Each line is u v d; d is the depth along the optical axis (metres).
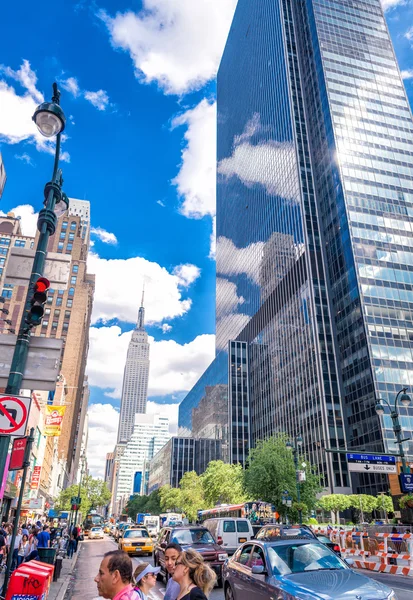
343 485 71.81
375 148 95.44
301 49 116.31
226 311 143.88
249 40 150.12
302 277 93.56
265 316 111.00
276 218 111.19
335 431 76.25
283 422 93.44
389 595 6.32
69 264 9.68
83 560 28.73
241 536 19.86
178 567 4.42
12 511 40.91
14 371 8.12
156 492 127.81
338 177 90.62
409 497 29.38
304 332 89.31
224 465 70.50
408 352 75.62
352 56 106.62
